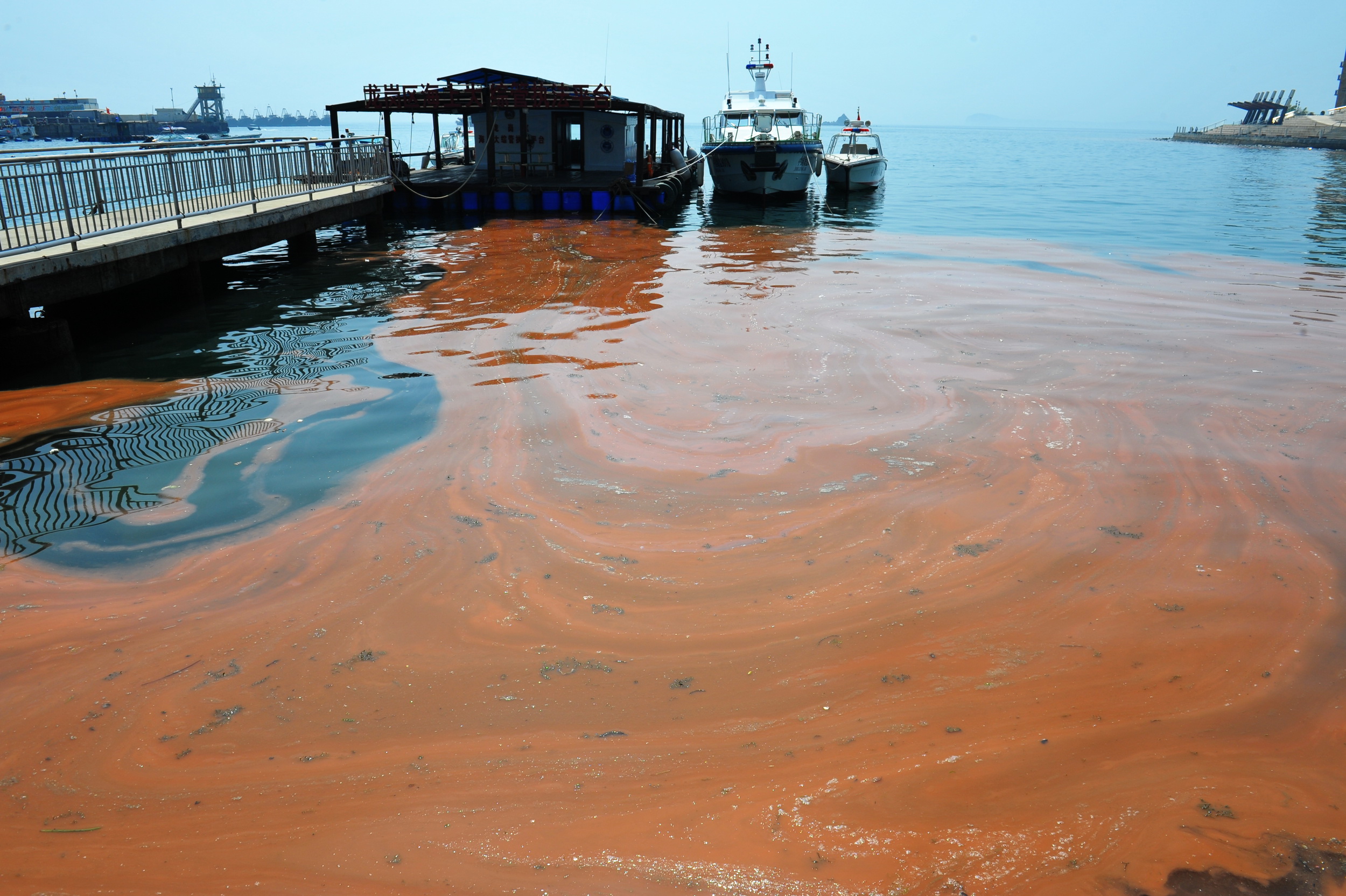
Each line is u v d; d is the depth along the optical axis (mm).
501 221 22547
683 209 28500
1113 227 22953
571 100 24750
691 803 3041
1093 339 10023
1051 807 2969
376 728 3510
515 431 6852
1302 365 8922
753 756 3293
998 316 11266
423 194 24109
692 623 4262
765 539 5121
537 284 13297
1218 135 141125
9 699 3713
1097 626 4156
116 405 7480
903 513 5438
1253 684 3674
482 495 5719
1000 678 3770
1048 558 4840
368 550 4988
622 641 4117
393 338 9867
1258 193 35438
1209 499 5609
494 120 28484
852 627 4199
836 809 2986
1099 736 3359
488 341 9664
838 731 3438
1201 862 2699
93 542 5078
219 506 5547
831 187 35406
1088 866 2691
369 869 2770
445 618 4320
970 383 8234
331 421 7098
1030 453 6418
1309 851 2742
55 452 6445
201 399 7660
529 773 3223
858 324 10695
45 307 10820
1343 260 16891
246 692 3746
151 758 3355
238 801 3109
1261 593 4441
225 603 4465
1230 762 3188
